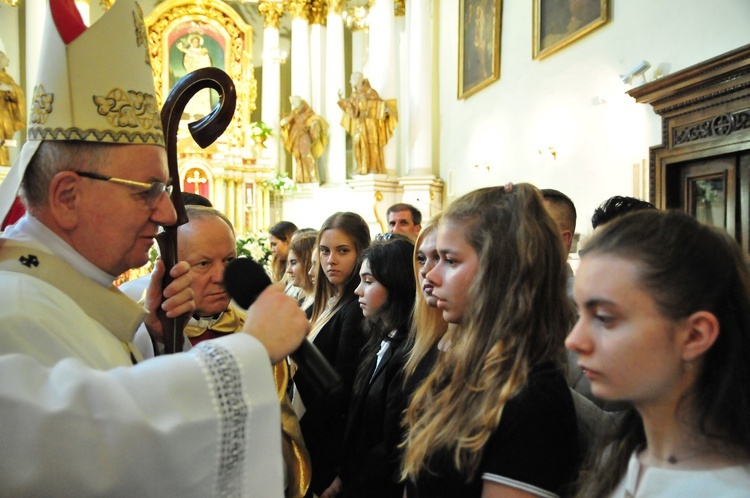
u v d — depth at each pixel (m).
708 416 0.91
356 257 2.85
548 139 7.25
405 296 2.22
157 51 12.67
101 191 1.16
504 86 8.45
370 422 2.01
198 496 0.87
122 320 1.24
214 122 1.59
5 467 0.77
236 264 1.23
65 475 0.78
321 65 12.73
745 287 0.94
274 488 0.92
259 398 0.93
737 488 0.86
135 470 0.82
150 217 1.23
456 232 1.36
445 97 10.72
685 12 4.98
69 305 1.08
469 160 9.64
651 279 0.90
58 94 1.14
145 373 0.88
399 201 11.38
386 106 11.06
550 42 7.21
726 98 4.49
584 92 6.52
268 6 12.86
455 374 1.29
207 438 0.87
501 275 1.27
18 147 10.55
